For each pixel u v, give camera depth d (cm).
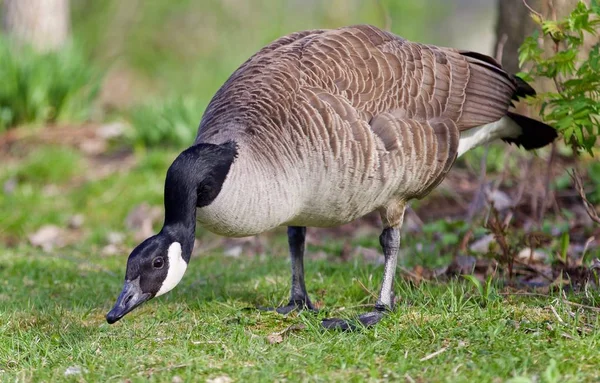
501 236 1184
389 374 834
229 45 3594
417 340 929
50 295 1234
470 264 1257
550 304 1002
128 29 3591
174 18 3653
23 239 1705
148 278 904
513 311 997
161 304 1139
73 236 1700
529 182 1584
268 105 966
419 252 1370
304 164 946
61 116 2319
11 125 2247
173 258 911
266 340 959
